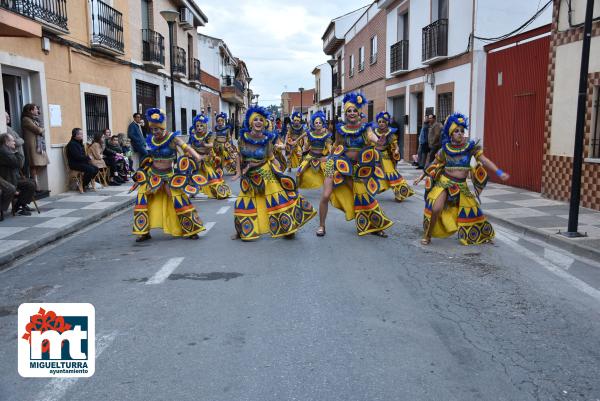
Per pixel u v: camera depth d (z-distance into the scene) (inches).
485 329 182.5
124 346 168.4
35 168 477.4
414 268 257.1
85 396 138.5
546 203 436.5
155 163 310.7
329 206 447.5
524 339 174.6
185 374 149.4
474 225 303.6
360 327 182.9
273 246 301.4
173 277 242.8
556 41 450.6
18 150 408.8
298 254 283.0
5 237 321.1
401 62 887.1
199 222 318.0
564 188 443.5
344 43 1476.4
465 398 136.7
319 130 480.4
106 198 490.3
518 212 394.6
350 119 311.0
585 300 213.9
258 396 136.9
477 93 618.5
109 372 151.3
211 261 269.6
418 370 151.8
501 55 568.7
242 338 173.5
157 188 308.0
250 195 309.6
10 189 371.6
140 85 816.9
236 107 2362.2
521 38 530.3
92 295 219.6
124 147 666.8
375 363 155.9
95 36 603.8
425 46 762.8
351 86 1369.3
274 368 152.5
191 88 1176.8
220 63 1775.3
